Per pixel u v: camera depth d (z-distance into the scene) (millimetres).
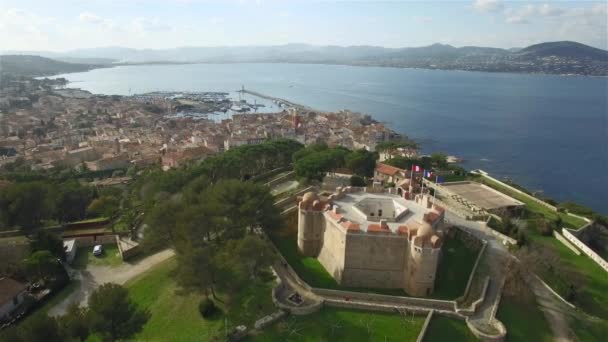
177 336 73500
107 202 127188
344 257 85500
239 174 158500
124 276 95500
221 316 76250
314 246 100000
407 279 84312
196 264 74688
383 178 156750
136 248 105750
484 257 93938
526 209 131250
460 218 116875
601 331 77250
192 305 80875
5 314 79375
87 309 71000
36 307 83062
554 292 86500
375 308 76312
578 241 108625
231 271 76250
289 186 146375
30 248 97438
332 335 71250
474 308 75875
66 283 91312
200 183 121438
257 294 81000
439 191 143375
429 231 80250
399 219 90688
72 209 132500
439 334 71500
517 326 74812
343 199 103812
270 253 80312
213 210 91375
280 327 72688
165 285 89438
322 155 152000
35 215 115125
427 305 77938
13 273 90875
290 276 88625
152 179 141875
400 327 72875
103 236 112000
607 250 125875
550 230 116250
